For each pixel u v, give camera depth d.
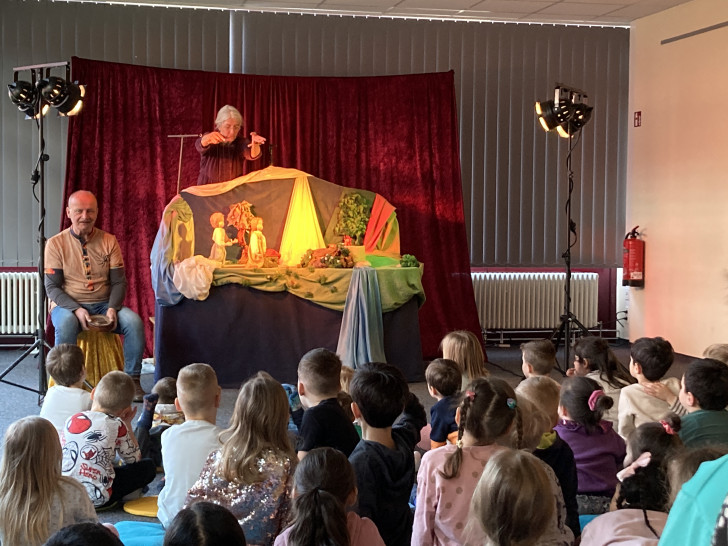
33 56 7.75
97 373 6.05
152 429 4.20
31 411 5.67
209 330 6.42
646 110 8.55
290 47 8.17
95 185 7.57
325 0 7.73
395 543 2.52
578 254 8.83
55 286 6.08
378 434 2.61
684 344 8.17
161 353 6.35
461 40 8.46
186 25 7.94
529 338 9.08
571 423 3.11
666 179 8.30
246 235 6.64
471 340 4.03
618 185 8.91
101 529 1.60
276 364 6.54
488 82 8.54
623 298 9.17
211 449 3.07
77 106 6.15
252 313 6.48
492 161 8.59
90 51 7.81
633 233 8.65
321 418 2.94
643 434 2.42
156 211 7.77
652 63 8.44
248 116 7.90
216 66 8.03
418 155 8.10
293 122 7.99
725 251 7.61
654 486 2.29
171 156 7.76
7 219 7.82
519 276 8.83
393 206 7.43
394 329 6.74
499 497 1.72
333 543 1.80
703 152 7.82
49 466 2.43
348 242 6.93
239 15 8.05
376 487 2.47
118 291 6.23
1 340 8.14
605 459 3.07
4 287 7.95
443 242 8.19
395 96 8.09
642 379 3.73
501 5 7.95
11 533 2.38
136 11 7.85
